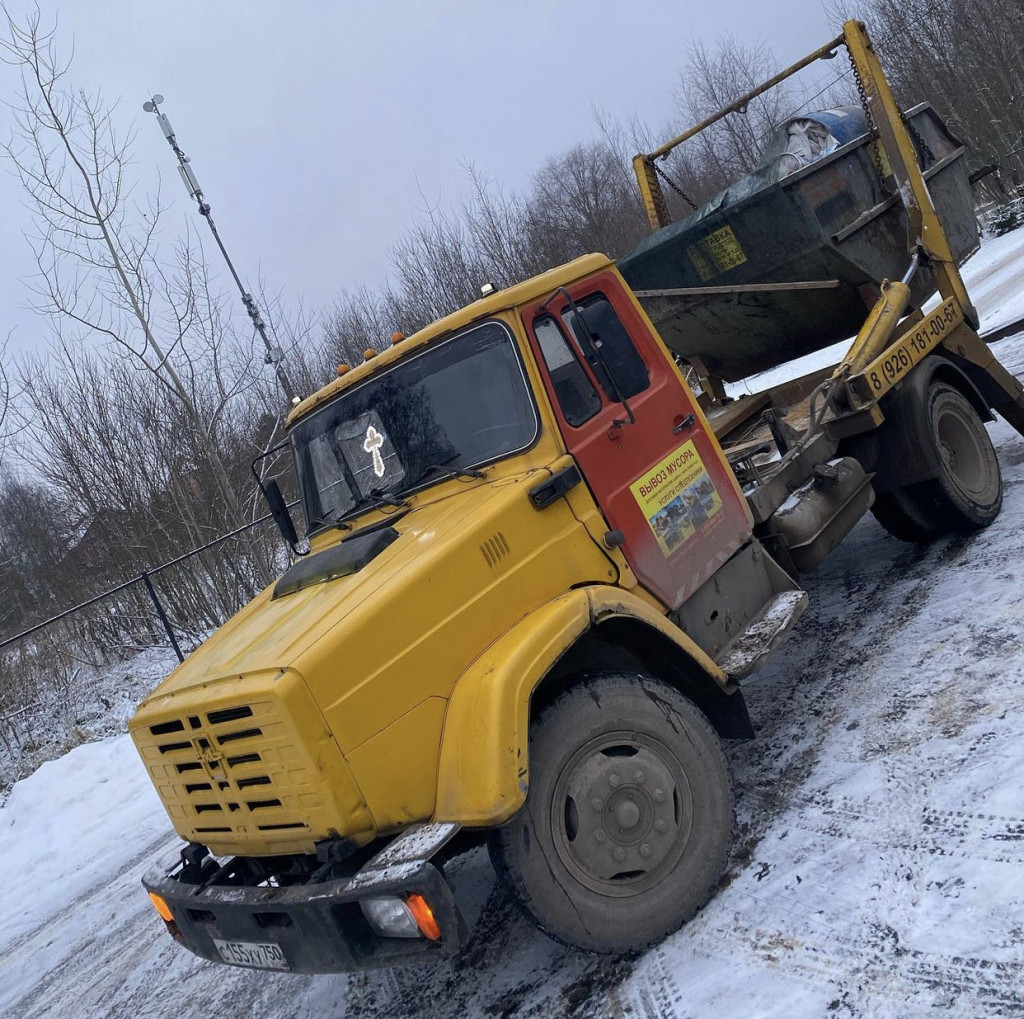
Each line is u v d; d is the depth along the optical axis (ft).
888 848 11.34
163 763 11.93
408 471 13.89
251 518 44.86
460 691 10.99
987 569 17.92
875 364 18.26
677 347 23.72
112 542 44.62
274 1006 14.53
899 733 13.74
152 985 17.17
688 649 12.74
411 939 9.84
